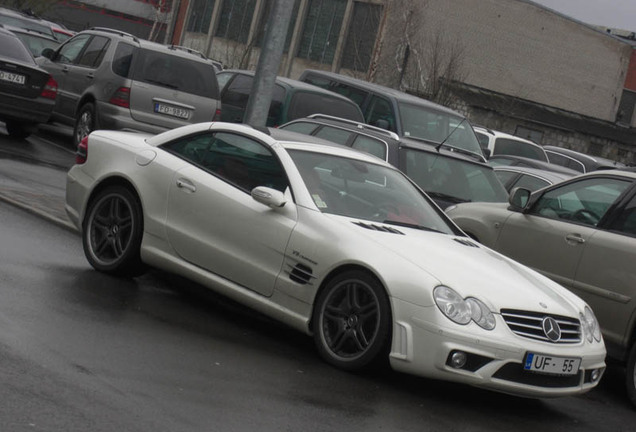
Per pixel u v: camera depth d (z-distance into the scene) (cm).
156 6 7312
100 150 934
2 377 549
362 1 5844
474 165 1350
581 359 742
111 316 751
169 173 873
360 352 732
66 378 575
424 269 724
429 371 697
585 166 2556
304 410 615
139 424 521
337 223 777
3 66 1756
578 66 6259
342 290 751
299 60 6131
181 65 1862
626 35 7644
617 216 957
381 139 1297
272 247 794
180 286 934
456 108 5003
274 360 728
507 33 6084
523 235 1039
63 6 6888
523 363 709
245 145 861
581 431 736
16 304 723
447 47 5916
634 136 5253
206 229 837
